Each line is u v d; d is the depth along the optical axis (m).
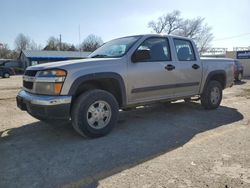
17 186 3.29
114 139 4.99
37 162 4.00
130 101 5.54
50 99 4.55
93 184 3.32
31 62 49.84
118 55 5.49
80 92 5.15
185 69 6.48
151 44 5.90
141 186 3.25
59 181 3.41
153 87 5.82
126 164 3.89
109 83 5.32
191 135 5.23
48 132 5.48
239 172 3.58
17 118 6.75
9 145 4.77
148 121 6.32
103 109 5.07
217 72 7.44
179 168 3.72
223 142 4.78
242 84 16.64
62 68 4.63
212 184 3.27
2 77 29.91
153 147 4.57
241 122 6.20
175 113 7.13
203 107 7.55
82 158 4.12
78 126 4.82
